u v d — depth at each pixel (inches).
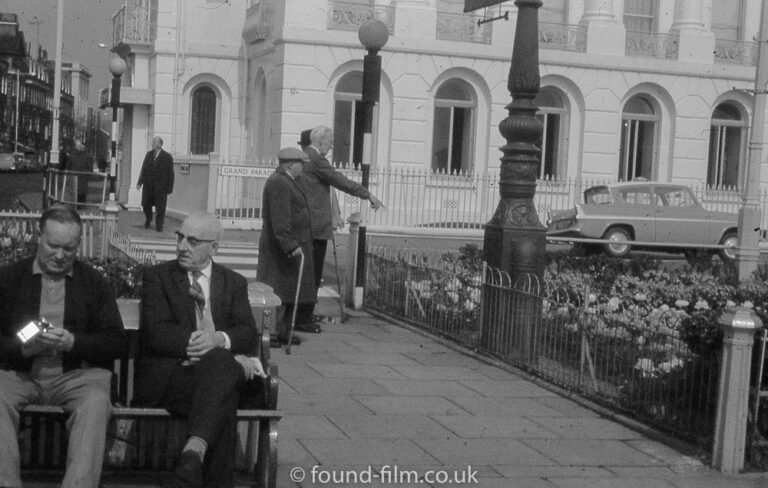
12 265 271.3
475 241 1072.2
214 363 269.3
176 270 293.0
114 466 278.8
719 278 713.6
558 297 478.3
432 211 1189.1
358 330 561.9
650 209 1094.4
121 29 1589.6
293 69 1230.9
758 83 740.7
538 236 492.7
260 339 300.8
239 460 294.4
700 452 349.4
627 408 395.5
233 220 919.0
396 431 364.2
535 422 385.4
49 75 4714.6
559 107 1334.9
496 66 1289.4
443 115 1293.1
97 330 273.1
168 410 274.2
